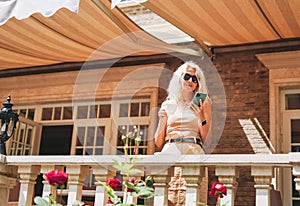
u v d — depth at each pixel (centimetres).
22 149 847
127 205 213
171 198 507
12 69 900
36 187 886
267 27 627
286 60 686
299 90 685
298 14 559
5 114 375
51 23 602
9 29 634
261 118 687
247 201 654
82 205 229
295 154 265
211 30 650
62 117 848
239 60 727
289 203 655
